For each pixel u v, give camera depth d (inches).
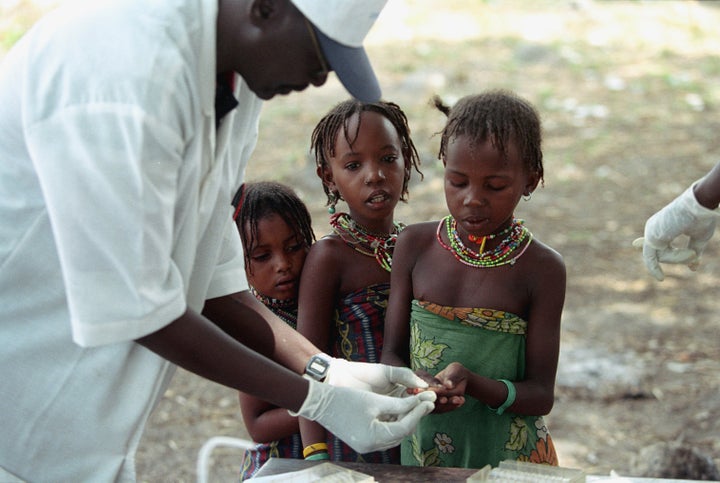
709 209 107.9
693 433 177.2
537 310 94.6
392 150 103.2
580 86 412.8
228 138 83.0
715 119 374.3
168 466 175.3
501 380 93.8
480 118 90.0
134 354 82.1
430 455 97.8
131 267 72.8
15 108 76.7
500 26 500.4
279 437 106.4
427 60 436.8
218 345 79.4
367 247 104.4
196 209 80.0
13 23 415.2
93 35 74.0
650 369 202.2
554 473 83.0
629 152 342.0
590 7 540.7
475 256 94.9
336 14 73.5
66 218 72.2
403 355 99.7
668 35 495.5
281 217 106.8
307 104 389.7
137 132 71.5
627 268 256.8
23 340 80.3
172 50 73.9
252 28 75.6
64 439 82.2
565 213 294.4
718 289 243.0
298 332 100.5
